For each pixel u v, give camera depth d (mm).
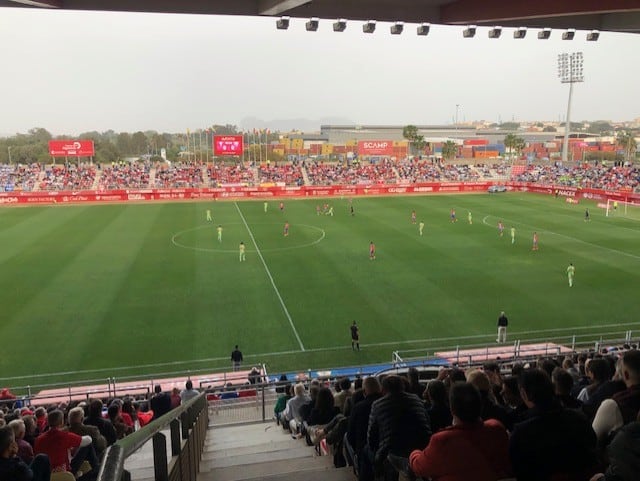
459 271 37406
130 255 41875
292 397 13688
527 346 24797
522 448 3990
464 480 3980
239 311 29625
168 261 40094
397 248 44438
